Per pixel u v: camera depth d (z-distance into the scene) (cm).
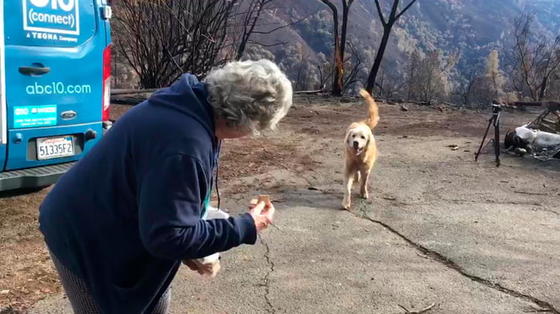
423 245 470
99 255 201
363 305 362
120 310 205
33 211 503
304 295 373
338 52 1622
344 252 448
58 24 489
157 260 205
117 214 196
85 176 199
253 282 388
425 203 589
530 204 595
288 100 202
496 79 2434
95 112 538
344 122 1082
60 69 496
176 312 344
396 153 821
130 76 1509
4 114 455
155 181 181
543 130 887
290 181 654
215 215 237
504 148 860
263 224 215
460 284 397
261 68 197
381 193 621
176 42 1331
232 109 192
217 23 1339
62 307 342
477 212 562
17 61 460
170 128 186
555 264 436
